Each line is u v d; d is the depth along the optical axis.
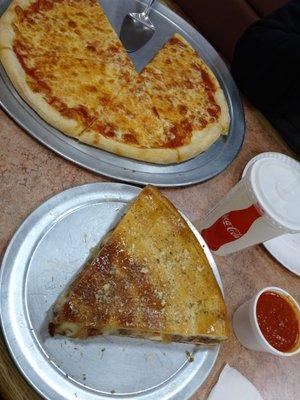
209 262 0.46
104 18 0.60
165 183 0.49
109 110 0.52
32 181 0.43
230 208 0.44
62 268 0.39
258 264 0.52
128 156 0.49
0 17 0.52
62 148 0.46
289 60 0.59
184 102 0.59
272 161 0.44
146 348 0.40
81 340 0.37
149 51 0.62
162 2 0.68
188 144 0.54
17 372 0.34
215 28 0.71
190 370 0.41
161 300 0.39
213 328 0.40
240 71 0.64
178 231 0.43
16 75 0.47
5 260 0.37
